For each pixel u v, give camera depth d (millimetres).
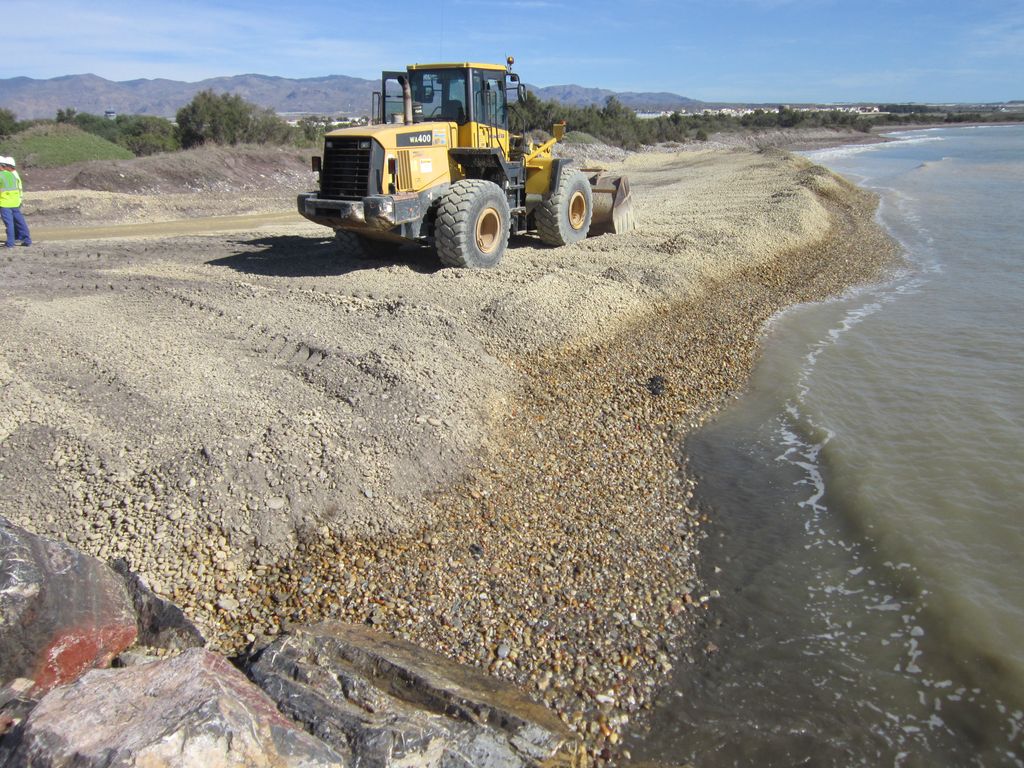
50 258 10711
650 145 47594
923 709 3818
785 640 4312
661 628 4375
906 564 4918
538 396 6867
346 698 3293
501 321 7762
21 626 3150
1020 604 4516
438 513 5055
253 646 3783
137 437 5035
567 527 5223
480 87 10156
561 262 10492
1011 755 3547
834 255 13805
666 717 3750
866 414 7152
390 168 8961
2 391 5535
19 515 4293
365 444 5293
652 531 5332
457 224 9344
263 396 5695
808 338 9359
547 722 3584
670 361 8211
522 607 4395
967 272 12711
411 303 7766
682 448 6617
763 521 5512
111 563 3951
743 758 3531
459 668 3863
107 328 7090
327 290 8602
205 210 17703
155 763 2414
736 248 12320
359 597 4297
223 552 4383
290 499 4715
